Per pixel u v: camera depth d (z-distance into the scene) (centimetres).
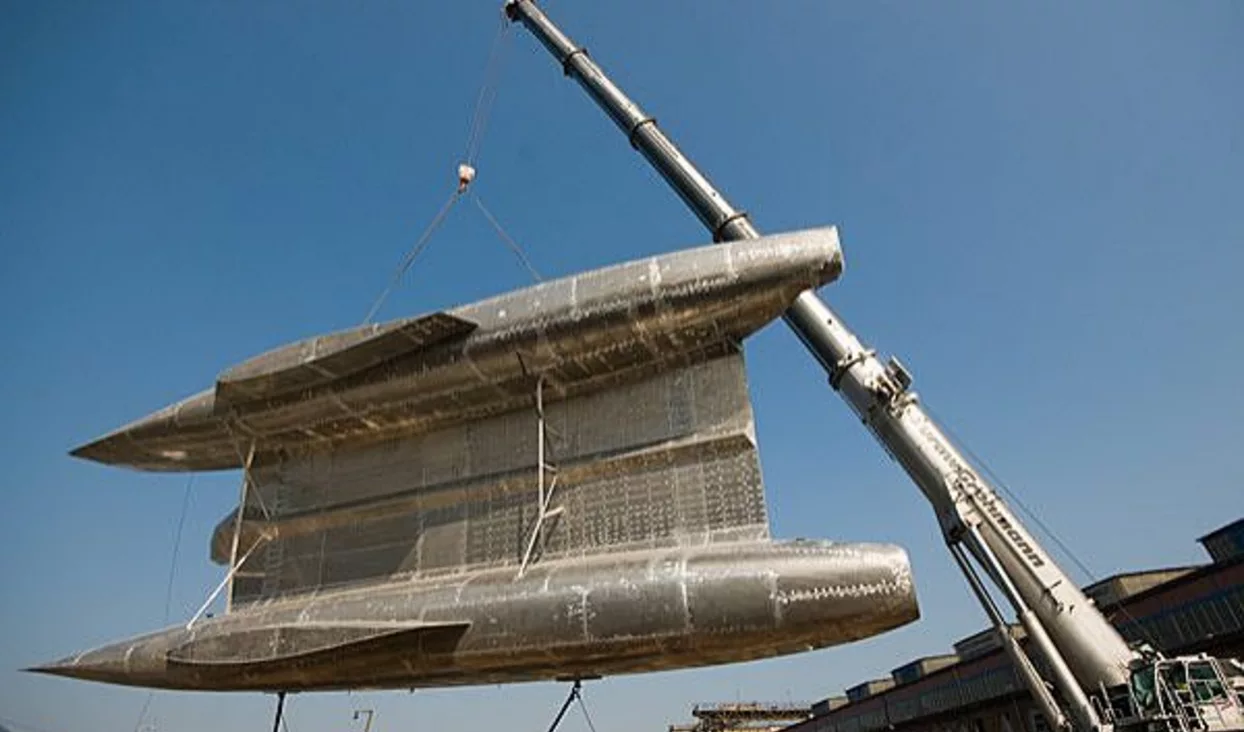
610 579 1175
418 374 1512
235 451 1800
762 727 8806
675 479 1332
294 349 1572
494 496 1475
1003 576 1498
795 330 1959
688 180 2419
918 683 5391
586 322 1378
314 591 1555
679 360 1417
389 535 1547
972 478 1612
